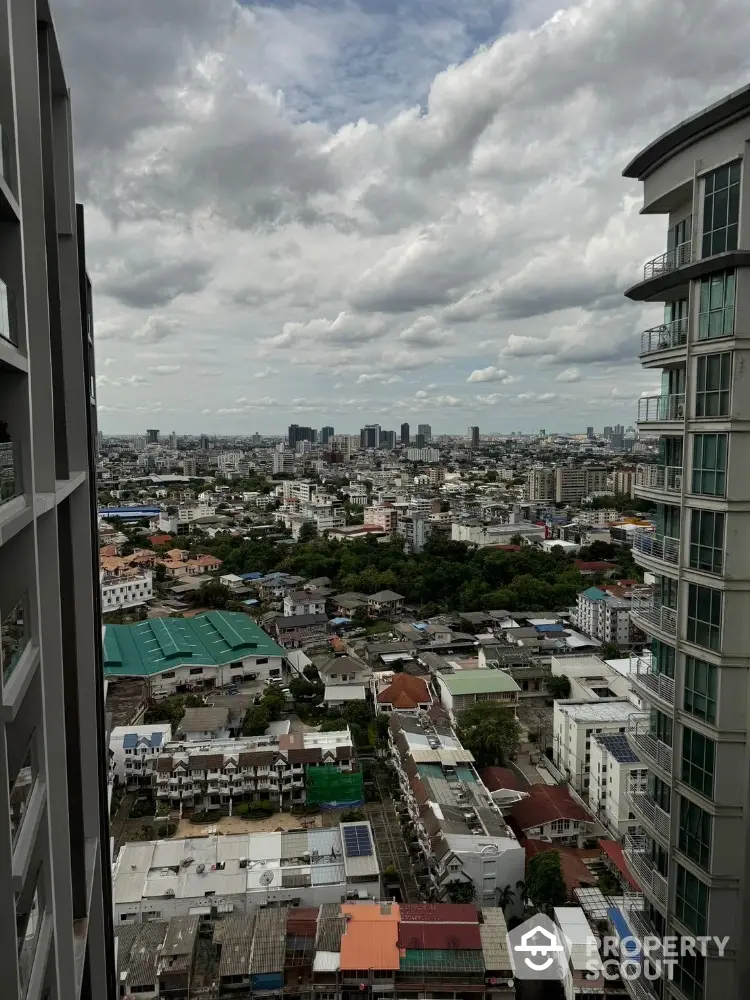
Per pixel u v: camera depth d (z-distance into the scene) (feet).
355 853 151.33
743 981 60.85
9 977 32.01
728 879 61.05
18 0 41.24
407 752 193.36
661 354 67.51
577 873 149.59
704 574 61.26
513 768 215.10
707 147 58.49
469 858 144.56
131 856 152.66
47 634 44.45
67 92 57.62
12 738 36.42
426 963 118.21
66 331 60.54
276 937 125.90
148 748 202.49
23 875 33.35
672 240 67.82
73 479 54.85
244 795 191.52
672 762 66.03
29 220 42.24
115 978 80.74
